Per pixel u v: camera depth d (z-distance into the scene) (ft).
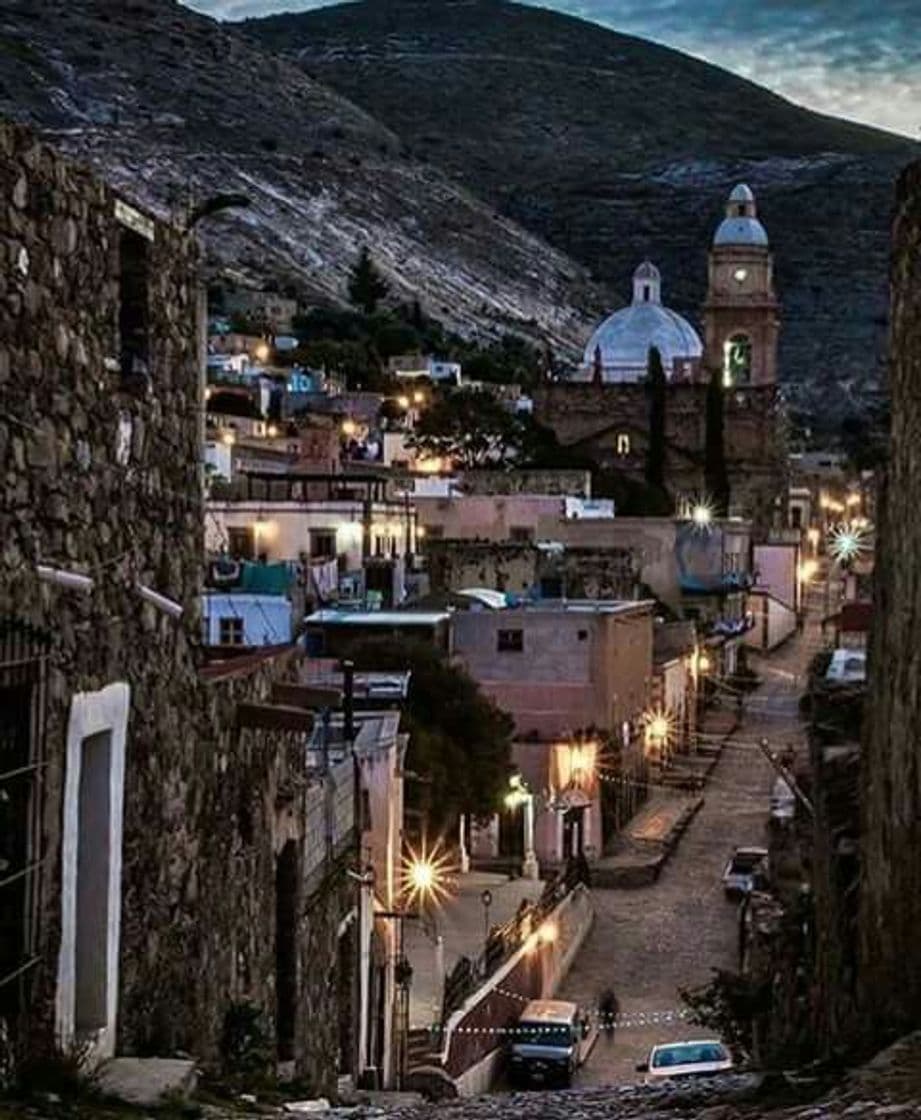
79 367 39.52
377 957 90.17
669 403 436.76
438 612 187.21
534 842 173.58
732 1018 82.99
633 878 176.65
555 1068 113.80
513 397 471.62
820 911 60.44
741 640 308.40
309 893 63.72
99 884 40.96
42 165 37.09
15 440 35.37
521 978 126.41
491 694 188.14
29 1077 35.55
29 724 36.17
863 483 521.24
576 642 187.52
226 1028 51.03
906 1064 34.58
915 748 40.68
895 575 44.62
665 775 222.07
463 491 303.89
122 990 42.01
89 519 40.11
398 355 507.71
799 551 384.68
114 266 42.16
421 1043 97.76
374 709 141.18
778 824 149.18
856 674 112.68
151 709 44.62
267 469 248.32
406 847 138.82
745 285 479.00
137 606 43.57
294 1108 46.09
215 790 50.47
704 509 364.99
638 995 139.03
